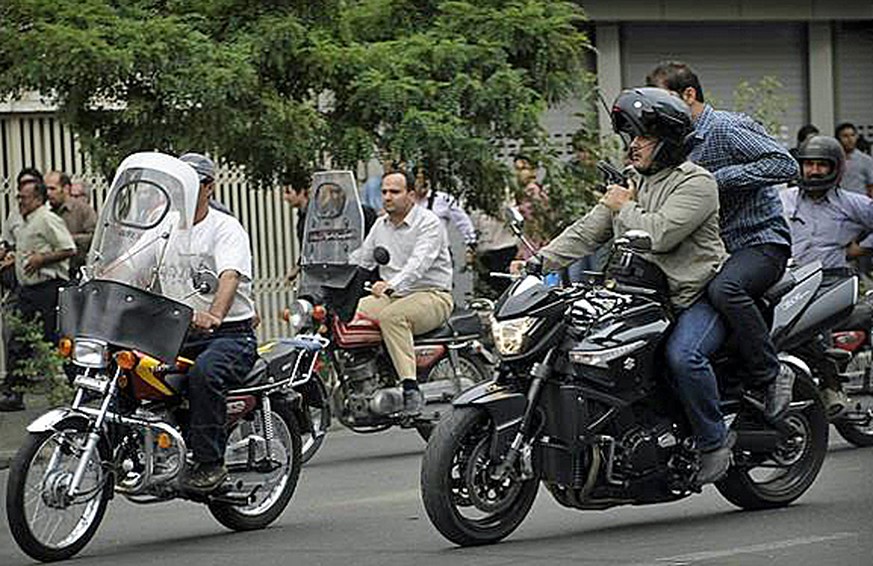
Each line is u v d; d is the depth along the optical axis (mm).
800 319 24781
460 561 21109
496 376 22047
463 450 21656
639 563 20547
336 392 32094
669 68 23750
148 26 36250
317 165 38406
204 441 23484
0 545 24344
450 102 38062
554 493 22266
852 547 21250
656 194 22547
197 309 23875
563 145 44500
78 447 22562
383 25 40188
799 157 30250
